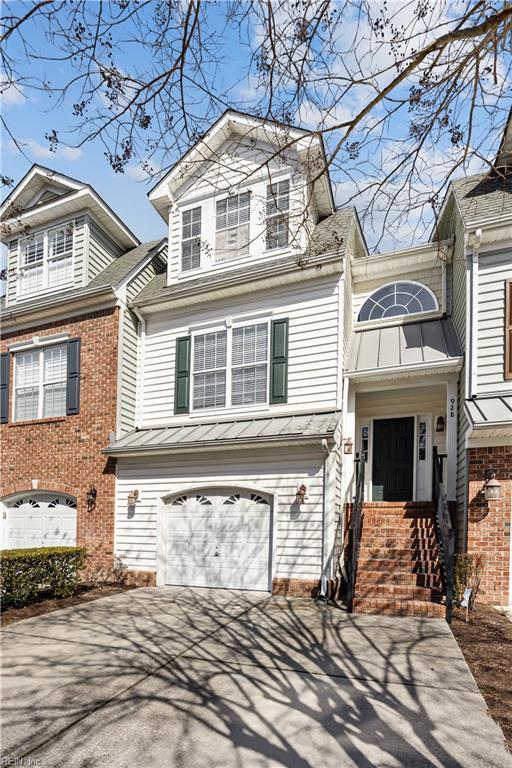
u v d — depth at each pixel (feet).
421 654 19.79
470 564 26.30
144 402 41.29
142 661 19.36
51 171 44.62
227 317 38.55
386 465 38.60
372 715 14.84
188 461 35.45
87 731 13.96
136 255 46.29
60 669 18.54
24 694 16.37
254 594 31.42
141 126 15.92
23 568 29.04
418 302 39.11
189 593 32.12
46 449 41.14
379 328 39.27
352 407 35.70
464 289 32.09
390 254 38.50
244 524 33.55
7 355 45.09
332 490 30.66
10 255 47.52
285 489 32.07
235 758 12.62
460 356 31.81
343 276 34.76
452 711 15.06
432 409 37.86
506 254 30.27
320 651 20.30
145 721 14.52
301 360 35.37
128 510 37.01
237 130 39.37
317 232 37.35
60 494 40.40
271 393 35.83
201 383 39.19
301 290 36.14
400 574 27.68
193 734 13.79
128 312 41.32
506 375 29.17
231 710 15.19
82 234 44.27
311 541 30.73
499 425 26.07
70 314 42.29
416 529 30.94
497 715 14.83
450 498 32.81
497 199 31.99
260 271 36.24
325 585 29.63
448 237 41.57
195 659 19.53
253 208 38.70
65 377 42.34
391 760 12.50
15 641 22.02
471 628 23.24
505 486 27.81
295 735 13.73
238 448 33.01
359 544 30.12
